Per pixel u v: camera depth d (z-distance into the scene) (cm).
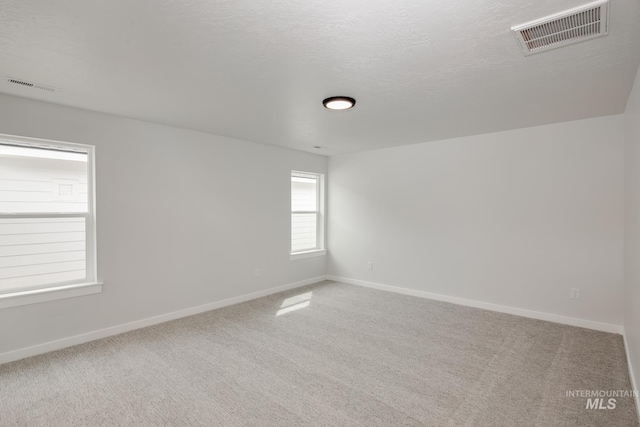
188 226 381
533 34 172
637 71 216
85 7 147
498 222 398
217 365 261
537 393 223
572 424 191
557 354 280
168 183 363
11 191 275
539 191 369
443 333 328
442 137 425
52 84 242
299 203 547
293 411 203
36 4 145
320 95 265
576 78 230
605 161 330
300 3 145
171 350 288
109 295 319
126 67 213
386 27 165
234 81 236
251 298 451
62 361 266
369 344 302
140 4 145
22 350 270
